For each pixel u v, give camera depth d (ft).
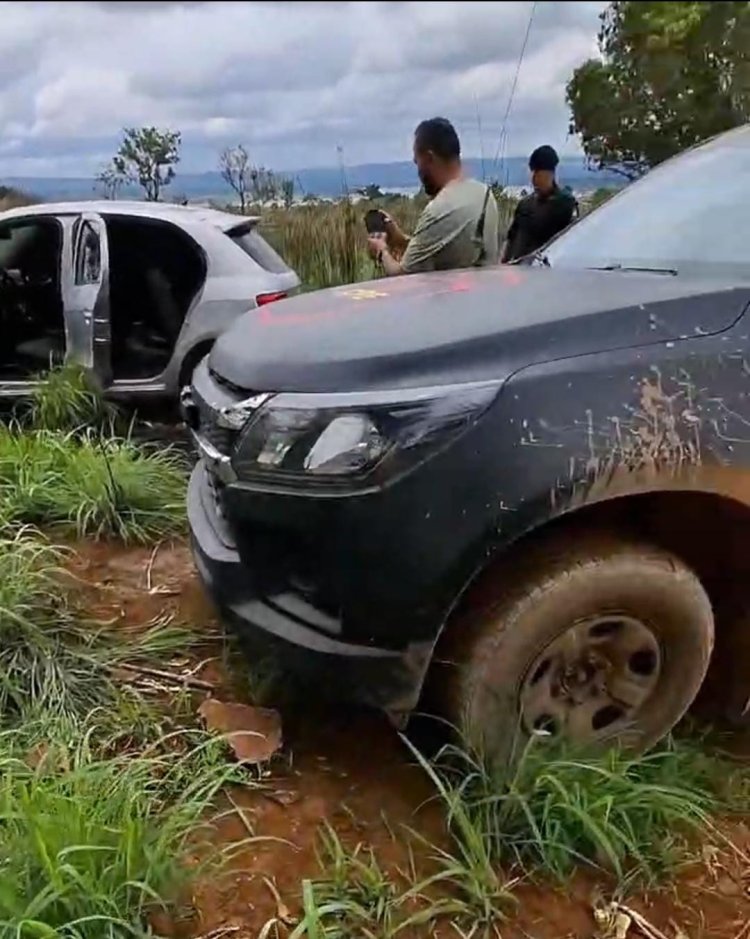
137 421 19.51
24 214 19.53
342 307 9.44
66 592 11.83
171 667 10.60
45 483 14.15
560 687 8.45
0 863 7.02
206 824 8.02
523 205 21.56
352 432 7.71
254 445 8.08
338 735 9.52
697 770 8.95
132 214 19.42
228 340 9.45
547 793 8.05
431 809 8.57
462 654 8.14
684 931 7.57
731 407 8.13
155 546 13.46
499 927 7.44
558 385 7.84
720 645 9.68
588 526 8.29
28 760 8.69
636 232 10.94
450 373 7.86
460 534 7.63
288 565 8.21
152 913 7.22
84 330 18.72
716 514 8.59
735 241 9.92
